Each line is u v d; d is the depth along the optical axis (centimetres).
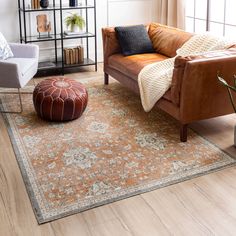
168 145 311
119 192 248
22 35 514
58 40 530
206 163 283
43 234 211
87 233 212
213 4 500
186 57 298
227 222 219
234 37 475
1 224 219
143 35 440
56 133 335
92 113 379
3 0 487
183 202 238
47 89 353
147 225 218
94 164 283
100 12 553
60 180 262
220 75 306
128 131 338
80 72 525
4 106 399
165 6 563
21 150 305
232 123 354
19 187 254
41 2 485
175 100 311
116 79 439
